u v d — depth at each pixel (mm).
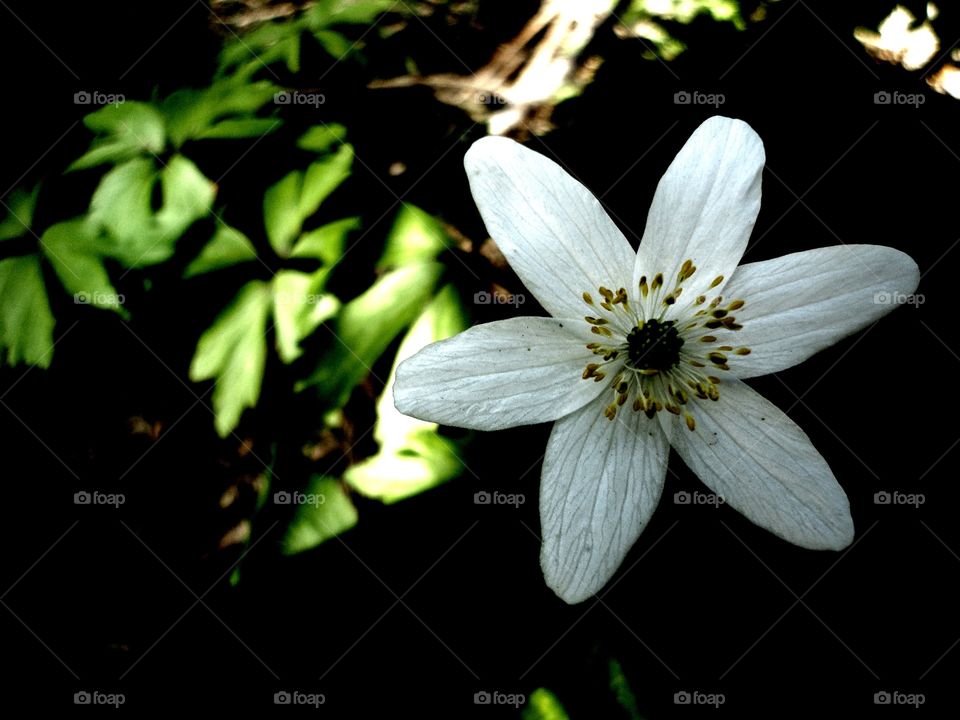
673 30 103
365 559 86
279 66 94
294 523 84
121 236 86
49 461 105
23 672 97
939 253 92
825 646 82
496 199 65
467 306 82
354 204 95
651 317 68
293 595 87
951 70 103
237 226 91
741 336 68
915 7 103
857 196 94
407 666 84
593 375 65
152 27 117
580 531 64
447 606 85
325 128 88
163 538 104
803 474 66
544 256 65
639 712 78
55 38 114
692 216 67
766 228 93
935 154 96
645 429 67
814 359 89
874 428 87
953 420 87
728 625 82
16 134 108
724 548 83
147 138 89
